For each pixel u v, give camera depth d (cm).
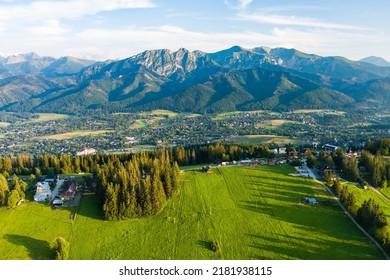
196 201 14825
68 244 11400
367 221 12500
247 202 14725
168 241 12006
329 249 11469
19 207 14012
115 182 14488
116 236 12312
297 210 13975
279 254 11219
